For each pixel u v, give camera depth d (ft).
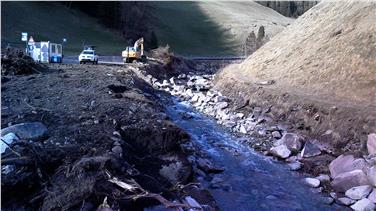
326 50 100.07
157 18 414.21
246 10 528.22
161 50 205.57
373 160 57.82
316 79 92.53
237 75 121.80
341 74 88.02
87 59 143.13
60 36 261.03
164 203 38.93
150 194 38.63
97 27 309.83
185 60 222.28
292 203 49.57
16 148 39.86
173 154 50.70
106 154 41.96
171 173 47.11
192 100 111.55
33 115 51.88
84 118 53.11
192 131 77.30
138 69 140.15
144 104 72.59
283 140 70.28
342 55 92.94
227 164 61.11
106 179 37.76
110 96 70.08
